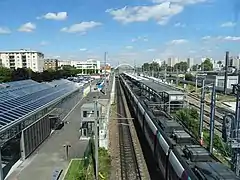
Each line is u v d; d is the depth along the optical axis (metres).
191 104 54.91
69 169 25.70
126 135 39.53
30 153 30.02
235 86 25.41
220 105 53.53
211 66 141.12
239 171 21.72
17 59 192.00
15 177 24.00
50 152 30.72
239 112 24.47
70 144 33.62
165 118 30.77
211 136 24.97
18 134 28.17
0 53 190.12
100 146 32.03
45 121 36.22
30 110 29.77
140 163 28.25
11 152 28.62
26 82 55.41
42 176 24.22
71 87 67.81
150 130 29.53
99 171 25.59
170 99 48.69
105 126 35.31
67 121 46.78
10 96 33.62
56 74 123.94
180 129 25.45
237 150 22.38
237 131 24.30
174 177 18.58
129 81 115.62
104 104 47.62
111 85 97.62
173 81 129.00
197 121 41.91
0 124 22.59
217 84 69.88
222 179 14.63
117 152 31.94
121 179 24.64
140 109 40.34
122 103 72.38
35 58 192.62
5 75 93.38
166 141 22.44
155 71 185.12
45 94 43.59
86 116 37.94
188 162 17.88
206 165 16.55
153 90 57.72
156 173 25.64
